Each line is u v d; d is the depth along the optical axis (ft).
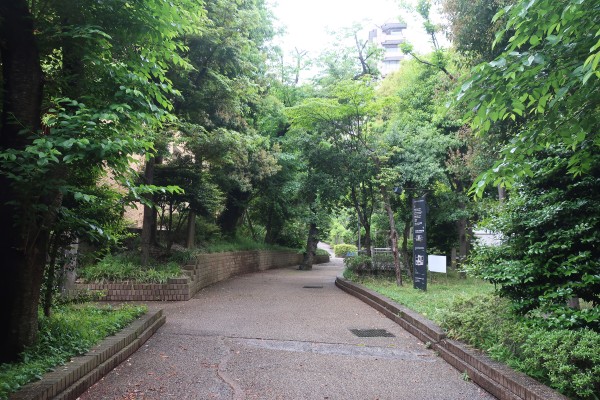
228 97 44.55
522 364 16.07
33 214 14.92
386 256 58.80
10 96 15.85
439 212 61.46
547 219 18.39
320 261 128.77
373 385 17.29
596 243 17.61
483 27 31.76
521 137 15.12
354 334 26.71
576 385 12.84
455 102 15.10
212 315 32.27
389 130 57.52
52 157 12.61
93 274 38.65
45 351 16.38
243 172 54.13
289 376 18.28
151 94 18.26
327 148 55.47
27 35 16.14
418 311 29.37
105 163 16.29
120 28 17.95
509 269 18.70
